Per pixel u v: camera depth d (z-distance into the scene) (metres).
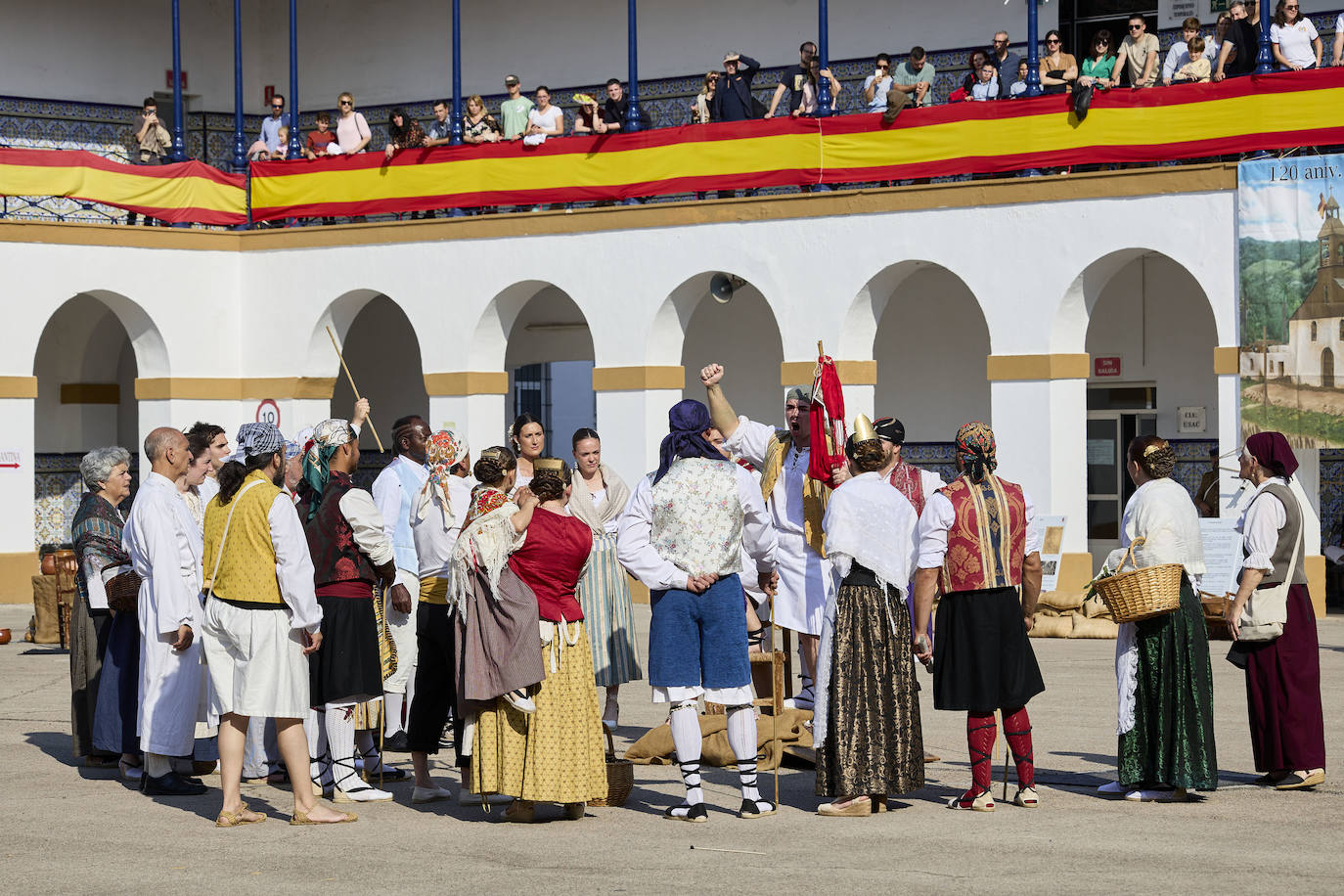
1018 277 18.53
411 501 10.45
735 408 24.05
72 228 21.70
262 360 22.73
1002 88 19.89
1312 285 17.06
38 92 25.88
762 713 10.76
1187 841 7.87
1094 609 17.14
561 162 20.80
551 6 25.66
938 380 22.72
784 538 11.02
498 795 9.14
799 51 23.91
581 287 20.86
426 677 9.25
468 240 21.52
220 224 22.61
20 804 9.32
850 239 19.39
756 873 7.36
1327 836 7.97
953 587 8.67
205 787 9.78
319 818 8.68
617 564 11.57
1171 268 21.42
